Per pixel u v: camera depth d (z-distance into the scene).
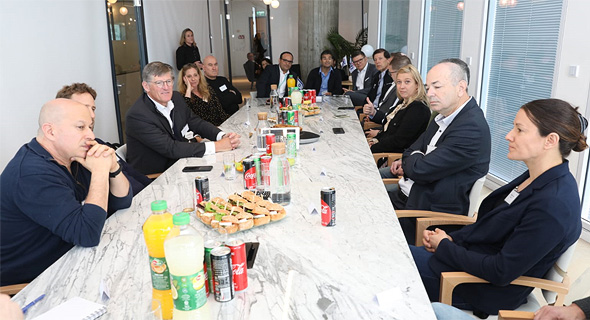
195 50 7.74
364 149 2.94
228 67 11.95
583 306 1.44
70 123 1.68
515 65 4.14
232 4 12.38
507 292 1.67
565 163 1.60
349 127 3.73
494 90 4.54
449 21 5.63
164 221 1.13
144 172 3.07
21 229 1.66
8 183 1.61
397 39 7.93
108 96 5.02
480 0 4.58
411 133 3.49
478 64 4.67
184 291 1.04
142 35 5.98
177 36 7.80
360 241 1.57
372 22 9.40
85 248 1.56
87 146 1.71
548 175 1.58
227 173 2.28
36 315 1.18
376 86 5.83
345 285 1.29
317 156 2.76
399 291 1.23
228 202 1.78
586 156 3.21
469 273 1.65
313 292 1.25
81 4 4.41
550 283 1.57
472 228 1.85
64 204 1.59
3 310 1.08
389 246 1.53
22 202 1.59
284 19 12.67
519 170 4.13
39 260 1.72
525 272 1.62
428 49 6.41
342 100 5.56
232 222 1.61
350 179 2.28
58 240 1.73
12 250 1.67
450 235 1.93
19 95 3.39
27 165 1.61
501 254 1.57
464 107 2.46
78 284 1.32
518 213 1.65
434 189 2.46
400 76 3.54
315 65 10.84
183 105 3.49
